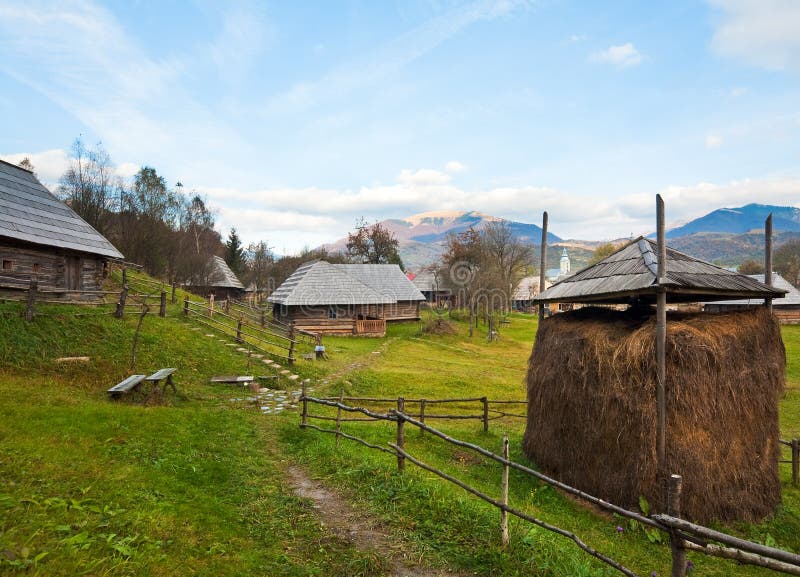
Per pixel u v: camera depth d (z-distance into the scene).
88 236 19.28
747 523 8.18
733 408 8.43
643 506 7.93
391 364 23.30
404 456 7.28
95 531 4.51
